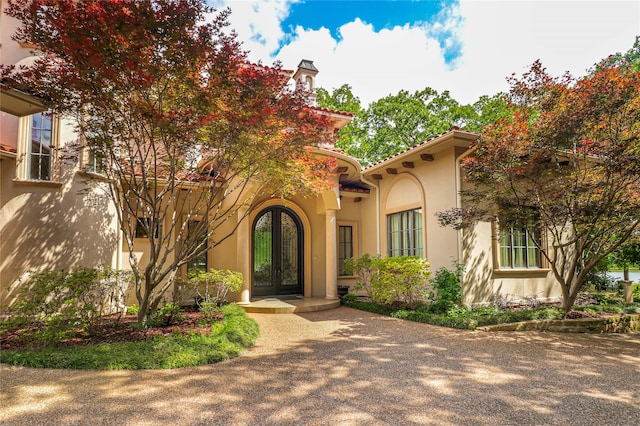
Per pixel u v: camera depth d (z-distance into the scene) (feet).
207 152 26.00
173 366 18.03
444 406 13.74
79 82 18.70
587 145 27.25
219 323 27.25
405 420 12.51
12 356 18.34
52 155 29.37
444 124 95.76
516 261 37.24
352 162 38.50
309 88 46.78
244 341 22.91
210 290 37.32
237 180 37.70
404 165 40.55
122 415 12.63
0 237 26.99
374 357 20.52
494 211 34.12
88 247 30.91
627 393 15.17
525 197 30.17
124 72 17.93
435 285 33.35
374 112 98.99
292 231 46.88
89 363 17.62
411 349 22.35
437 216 33.81
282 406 13.58
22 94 22.25
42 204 28.68
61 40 17.67
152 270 26.30
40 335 20.59
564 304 31.73
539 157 29.14
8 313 26.07
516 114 28.60
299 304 38.42
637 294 48.03
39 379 16.03
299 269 46.75
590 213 28.89
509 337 25.96
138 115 20.26
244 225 38.73
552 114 27.02
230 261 41.01
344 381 16.44
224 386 15.62
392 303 38.75
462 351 21.91
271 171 26.13
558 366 19.01
